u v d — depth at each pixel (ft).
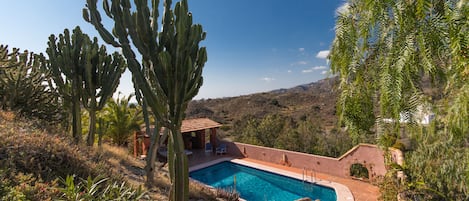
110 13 16.97
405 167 22.35
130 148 46.16
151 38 15.96
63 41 24.56
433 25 4.25
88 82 24.50
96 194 12.18
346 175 39.70
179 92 15.62
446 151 11.82
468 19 3.97
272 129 64.08
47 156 15.52
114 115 43.04
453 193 13.92
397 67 4.49
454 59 4.31
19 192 9.82
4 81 24.59
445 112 5.40
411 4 4.47
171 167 18.29
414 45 4.41
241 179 44.04
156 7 16.37
